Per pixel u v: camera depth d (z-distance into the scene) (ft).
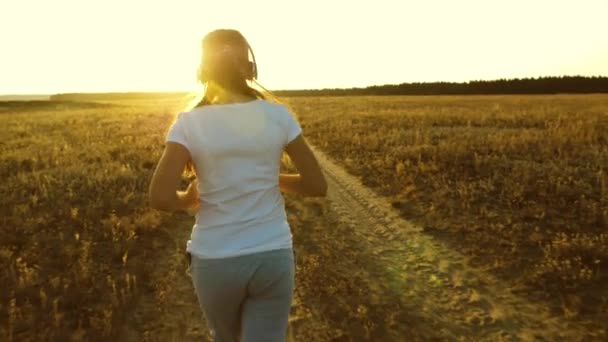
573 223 22.61
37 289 16.34
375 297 16.43
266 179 6.32
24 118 114.42
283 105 6.68
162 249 20.95
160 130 72.49
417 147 44.09
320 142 56.44
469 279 17.80
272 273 6.27
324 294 16.62
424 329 14.47
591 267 17.89
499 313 15.30
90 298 15.87
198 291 6.51
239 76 6.45
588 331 13.99
